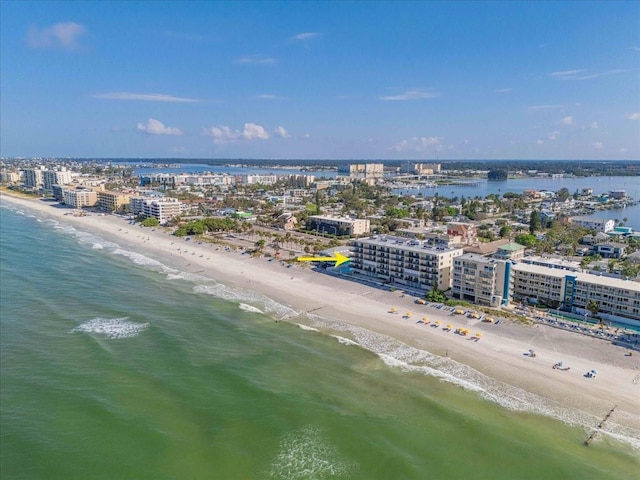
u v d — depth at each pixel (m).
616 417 78.69
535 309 130.00
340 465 67.94
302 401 83.69
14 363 94.56
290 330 117.12
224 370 94.62
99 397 82.94
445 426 77.06
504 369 94.94
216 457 68.94
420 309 130.88
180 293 147.00
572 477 65.94
